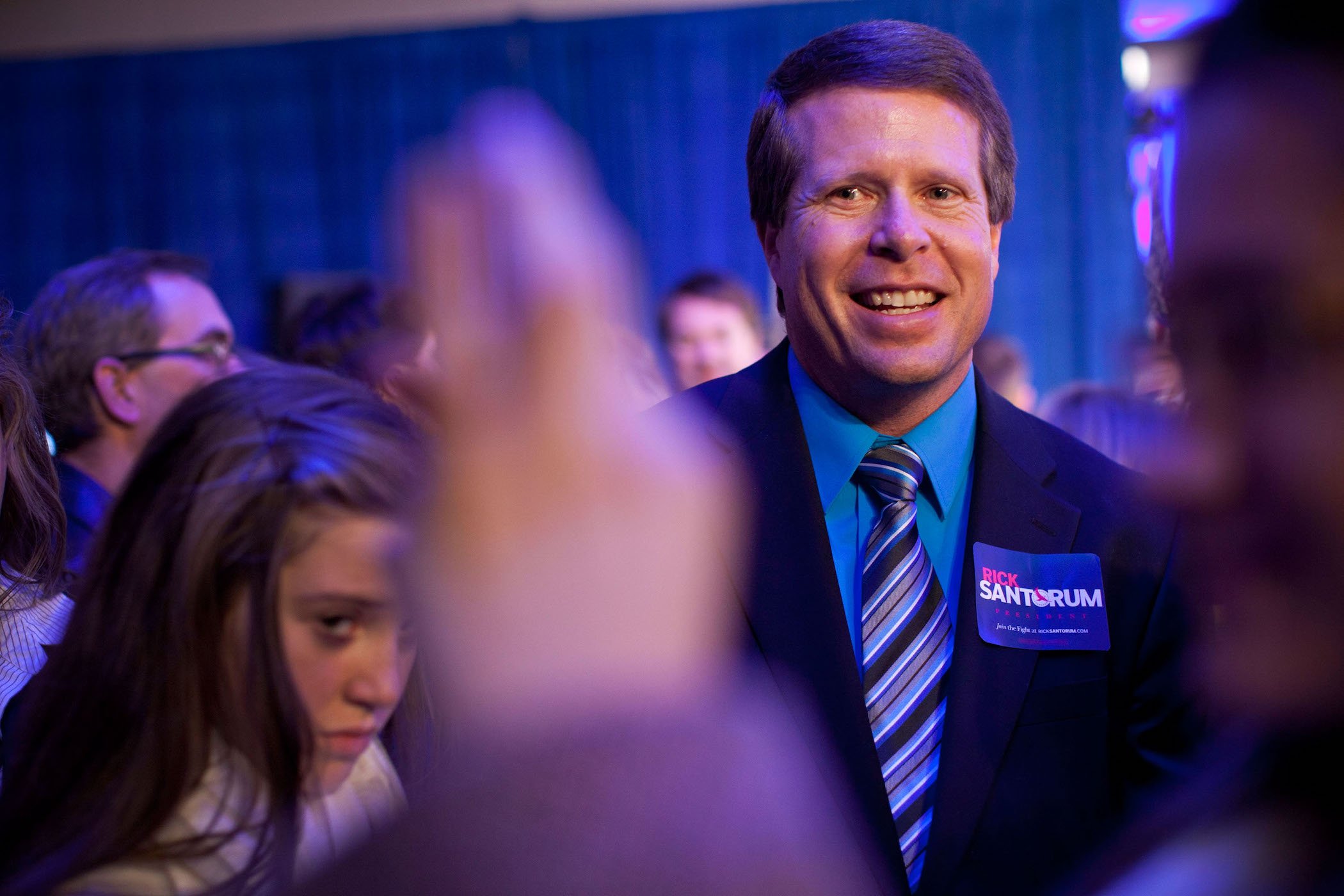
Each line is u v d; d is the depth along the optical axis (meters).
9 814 0.69
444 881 0.38
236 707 0.66
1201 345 0.33
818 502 1.06
